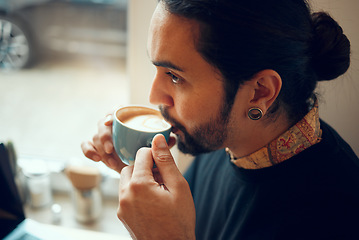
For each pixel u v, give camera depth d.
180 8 0.40
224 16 0.40
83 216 0.94
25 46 3.08
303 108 0.50
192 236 0.48
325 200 0.48
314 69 0.48
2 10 2.92
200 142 0.51
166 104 0.50
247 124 0.49
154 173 0.53
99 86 2.84
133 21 0.78
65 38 3.57
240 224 0.54
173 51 0.43
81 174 0.87
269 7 0.41
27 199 0.99
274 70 0.43
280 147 0.50
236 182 0.57
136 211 0.46
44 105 2.20
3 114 1.88
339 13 0.66
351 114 0.73
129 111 0.58
